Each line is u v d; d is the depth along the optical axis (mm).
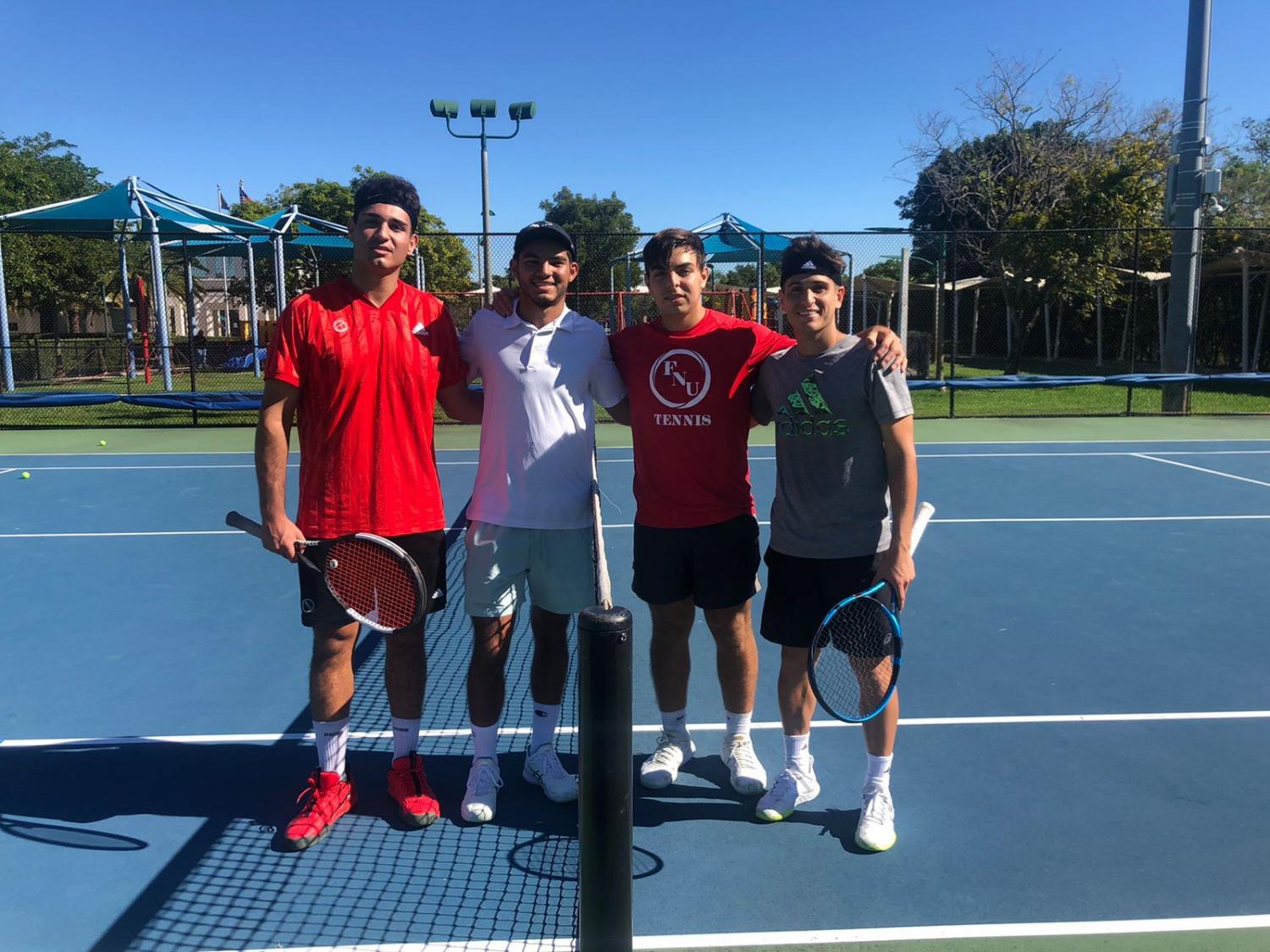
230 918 2457
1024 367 24328
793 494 2828
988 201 25438
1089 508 7809
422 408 2824
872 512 2764
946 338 28859
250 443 11828
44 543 6605
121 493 8602
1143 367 23234
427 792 2979
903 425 2637
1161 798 3080
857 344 2707
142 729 3613
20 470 9805
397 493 2793
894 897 2553
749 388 2982
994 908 2502
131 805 3043
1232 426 13266
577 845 2830
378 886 2607
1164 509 7762
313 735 3562
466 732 3609
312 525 2795
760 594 5512
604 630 1741
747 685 3139
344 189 34594
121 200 15258
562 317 2980
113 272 28812
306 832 2791
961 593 5383
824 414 2715
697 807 3051
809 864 2715
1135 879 2625
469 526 3033
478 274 15312
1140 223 19891
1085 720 3686
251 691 3984
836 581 2777
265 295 28734
